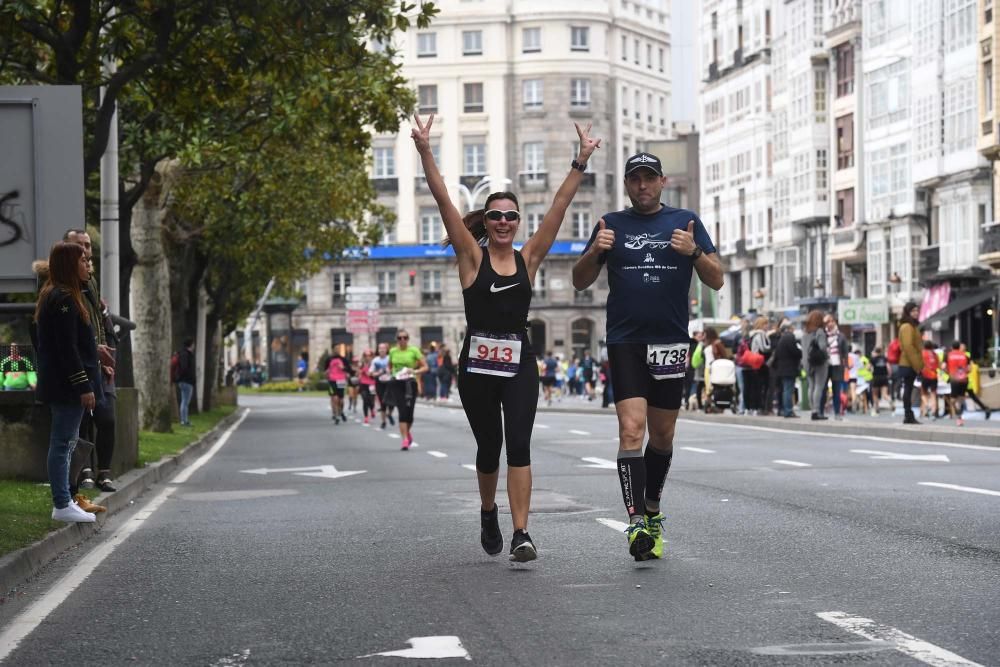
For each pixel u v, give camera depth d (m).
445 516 33.09
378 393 92.25
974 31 138.00
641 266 23.81
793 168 186.62
